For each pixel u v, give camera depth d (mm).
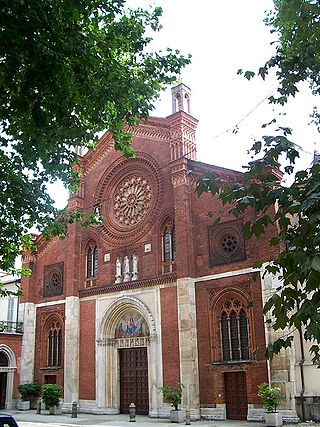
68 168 18812
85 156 43469
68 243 41969
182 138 36250
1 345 41688
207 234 33688
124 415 35062
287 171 7152
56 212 20922
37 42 11641
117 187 40938
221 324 31922
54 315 42156
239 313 31312
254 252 31156
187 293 32781
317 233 5734
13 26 11398
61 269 42656
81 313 39812
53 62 12023
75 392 37750
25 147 17156
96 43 15914
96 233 40906
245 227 7094
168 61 18594
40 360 41812
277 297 6418
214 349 31453
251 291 30703
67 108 14828
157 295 35062
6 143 17375
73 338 38938
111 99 16484
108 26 16938
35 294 43938
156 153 38344
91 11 13656
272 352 6551
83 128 16594
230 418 30203
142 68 18359
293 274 6195
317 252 5852
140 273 36844
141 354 36125
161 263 35844
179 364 32469
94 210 41281
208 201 34219
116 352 37219
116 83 16328
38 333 42750
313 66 8492
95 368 37469
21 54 11766
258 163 7105
